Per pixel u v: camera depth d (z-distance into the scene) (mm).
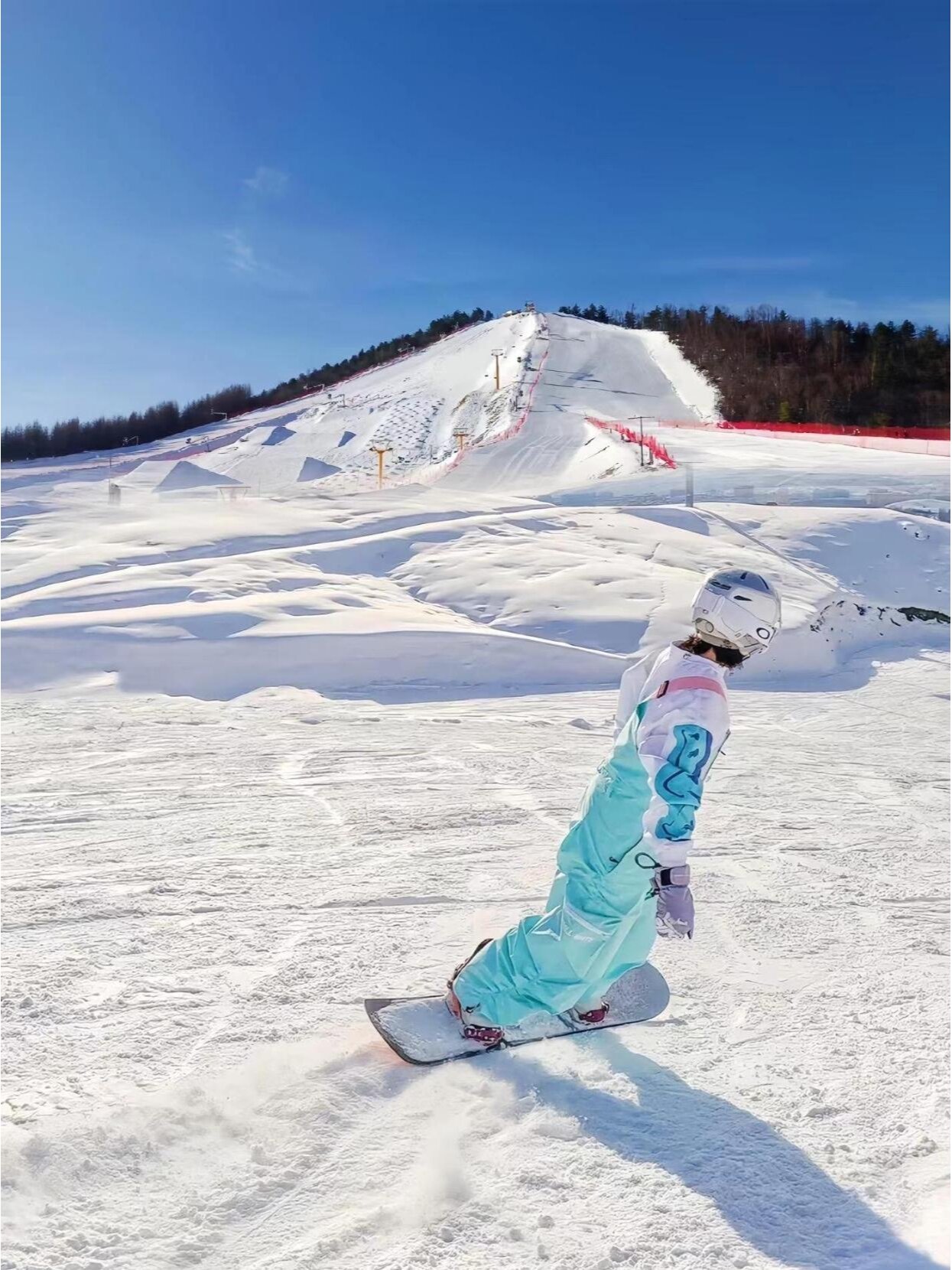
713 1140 2566
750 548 24672
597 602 18656
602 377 98188
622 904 2906
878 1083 2887
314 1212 2262
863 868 5484
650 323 127438
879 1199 2316
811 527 26266
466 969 3086
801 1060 3045
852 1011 3434
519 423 76188
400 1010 3145
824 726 12172
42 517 30281
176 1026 3285
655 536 24344
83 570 20250
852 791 7941
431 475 62094
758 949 4109
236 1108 2691
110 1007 3461
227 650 14508
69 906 4727
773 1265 2080
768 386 93625
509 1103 2754
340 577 19766
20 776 8352
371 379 124062
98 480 73938
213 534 23500
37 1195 2291
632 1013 3236
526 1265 2078
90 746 9852
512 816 6801
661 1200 2309
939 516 31094
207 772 8547
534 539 23328
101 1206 2266
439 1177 2357
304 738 10500
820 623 19359
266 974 3789
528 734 11055
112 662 14086
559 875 3018
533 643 15773
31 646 14188
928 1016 3383
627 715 2969
